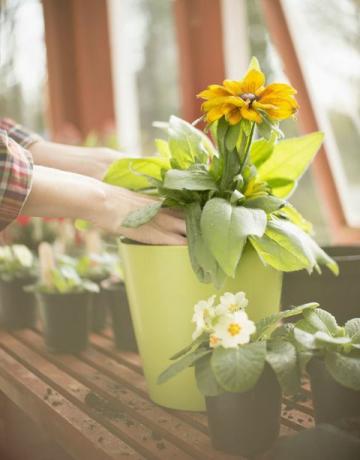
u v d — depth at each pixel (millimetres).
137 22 2818
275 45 1925
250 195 962
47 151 1230
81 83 3113
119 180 1075
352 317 1079
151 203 1004
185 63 2311
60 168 1222
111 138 2432
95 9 3012
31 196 944
